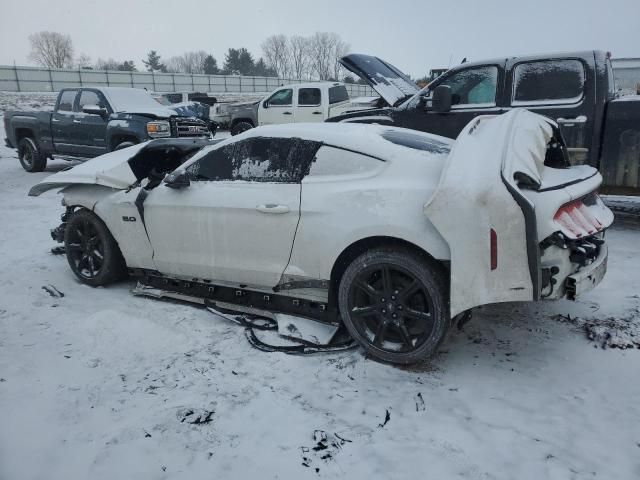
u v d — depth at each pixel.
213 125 11.86
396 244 3.04
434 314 2.94
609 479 2.19
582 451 2.37
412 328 3.12
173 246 3.88
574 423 2.57
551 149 3.68
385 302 3.08
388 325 3.11
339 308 3.26
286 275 3.42
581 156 5.70
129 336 3.49
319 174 3.31
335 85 13.55
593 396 2.80
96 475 2.25
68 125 10.58
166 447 2.41
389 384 2.94
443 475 2.23
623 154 5.64
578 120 5.77
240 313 3.80
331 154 3.30
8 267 5.01
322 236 3.20
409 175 3.07
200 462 2.32
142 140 9.48
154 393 2.84
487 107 6.33
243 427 2.56
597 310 3.85
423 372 3.07
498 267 2.70
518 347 3.36
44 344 3.40
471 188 2.70
